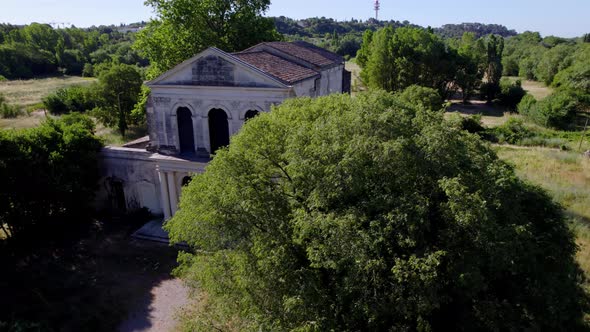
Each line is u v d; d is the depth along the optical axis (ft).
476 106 293.23
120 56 453.99
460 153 49.90
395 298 43.04
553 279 51.80
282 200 54.54
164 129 98.02
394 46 264.52
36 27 529.45
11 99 290.97
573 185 119.03
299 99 68.74
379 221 43.91
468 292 44.93
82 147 104.63
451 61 271.49
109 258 93.15
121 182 109.29
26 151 93.30
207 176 59.36
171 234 61.72
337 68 124.47
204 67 89.66
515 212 51.52
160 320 73.41
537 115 232.94
